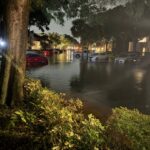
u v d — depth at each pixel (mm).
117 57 45344
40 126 5070
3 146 4371
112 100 12617
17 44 7527
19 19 7508
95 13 13602
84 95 13430
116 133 5113
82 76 22047
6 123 5270
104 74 24688
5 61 7477
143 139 5109
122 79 21062
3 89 7324
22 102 7391
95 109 9148
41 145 4289
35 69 26328
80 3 13281
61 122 4871
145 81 20172
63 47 85938
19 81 7500
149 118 6441
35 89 8430
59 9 13969
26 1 7566
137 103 12203
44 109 5914
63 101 8438
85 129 4555
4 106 6957
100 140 4426
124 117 6238
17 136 4625
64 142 4156
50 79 19016
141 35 57594
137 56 47156
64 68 29188
